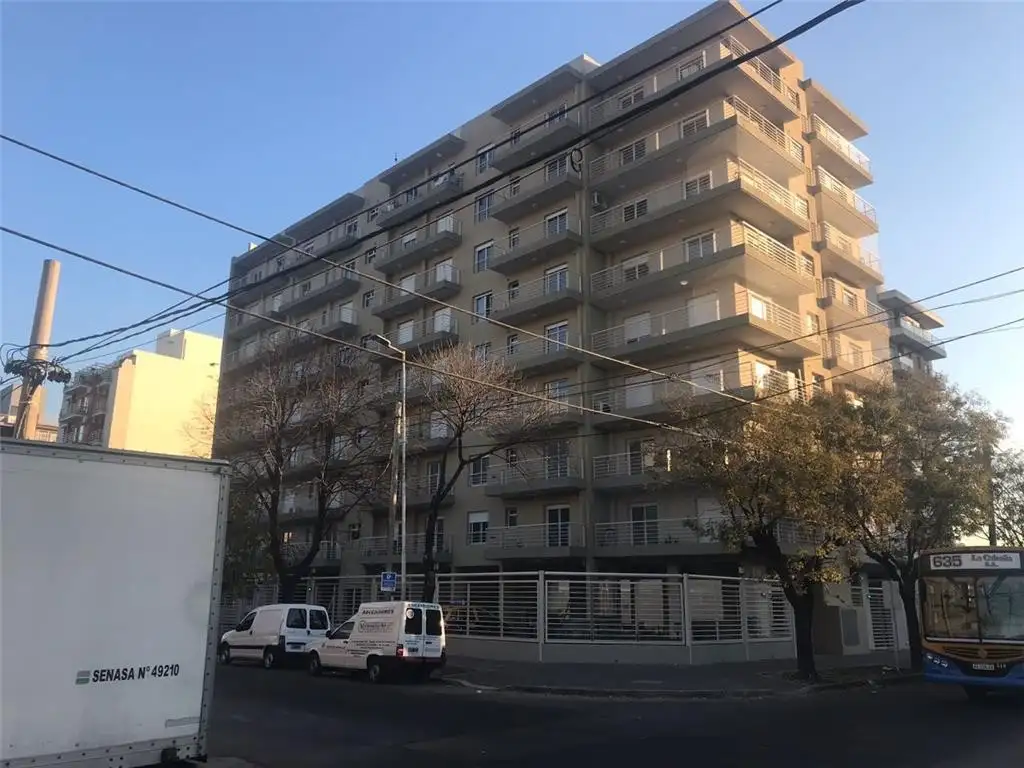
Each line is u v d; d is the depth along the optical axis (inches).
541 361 1310.3
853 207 1489.9
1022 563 671.1
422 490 1504.7
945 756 396.5
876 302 1968.5
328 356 1365.7
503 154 1488.7
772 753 406.0
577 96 1396.4
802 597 823.1
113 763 269.9
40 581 261.1
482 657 1006.4
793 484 745.6
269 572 1360.7
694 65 1277.1
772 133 1306.6
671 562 1199.6
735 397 922.7
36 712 254.7
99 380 2433.6
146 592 286.7
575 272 1339.8
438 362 1133.1
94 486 278.4
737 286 1205.1
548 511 1315.2
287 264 2026.3
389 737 456.8
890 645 1338.6
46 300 767.1
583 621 961.5
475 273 1521.9
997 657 651.5
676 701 661.3
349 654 825.5
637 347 1243.2
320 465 1290.6
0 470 257.1
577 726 503.2
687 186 1269.7
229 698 636.7
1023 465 1031.6
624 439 1264.8
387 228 501.7
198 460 309.1
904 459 921.5
